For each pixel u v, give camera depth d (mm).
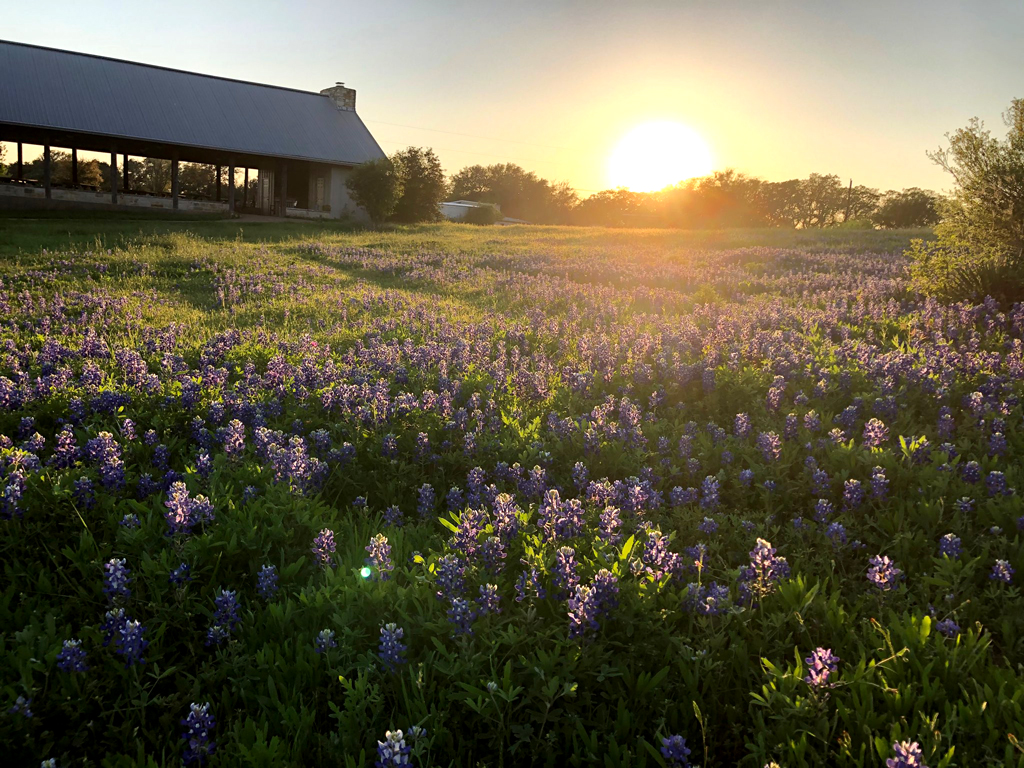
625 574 4074
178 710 3254
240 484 5301
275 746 2826
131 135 43344
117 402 7098
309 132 52281
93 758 3027
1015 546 4414
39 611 3771
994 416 6973
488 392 8555
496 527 4453
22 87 42969
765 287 19906
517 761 3059
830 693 3162
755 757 2922
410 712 3082
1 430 6742
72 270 19625
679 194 97500
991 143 15836
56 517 4703
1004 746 2814
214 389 7938
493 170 149500
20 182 42406
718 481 5918
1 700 3061
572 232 48656
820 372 8719
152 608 3812
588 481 6066
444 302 17547
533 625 3633
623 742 3070
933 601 4051
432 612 3723
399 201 52688
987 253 15742
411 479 6027
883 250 30516
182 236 30484
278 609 3719
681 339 11344
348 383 8688
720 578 4426
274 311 15180
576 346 11578
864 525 5109
